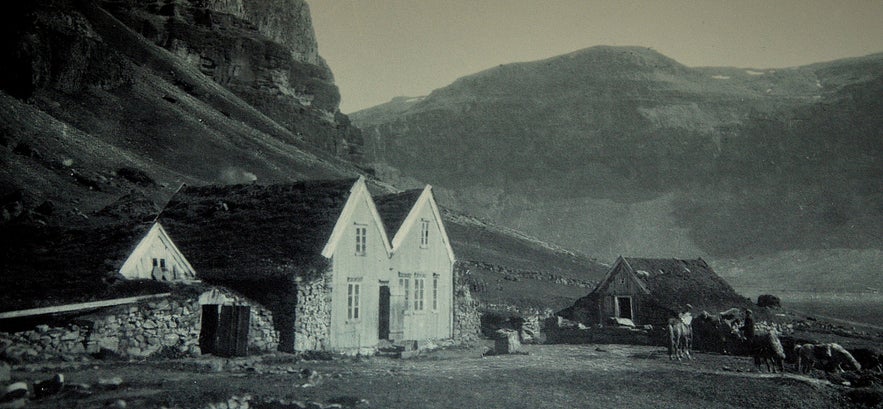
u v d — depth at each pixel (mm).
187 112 116938
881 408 30328
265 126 147125
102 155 80062
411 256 41219
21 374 23031
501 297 67062
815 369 38406
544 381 30500
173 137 102562
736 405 29234
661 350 44031
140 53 139500
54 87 95250
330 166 138875
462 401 25391
